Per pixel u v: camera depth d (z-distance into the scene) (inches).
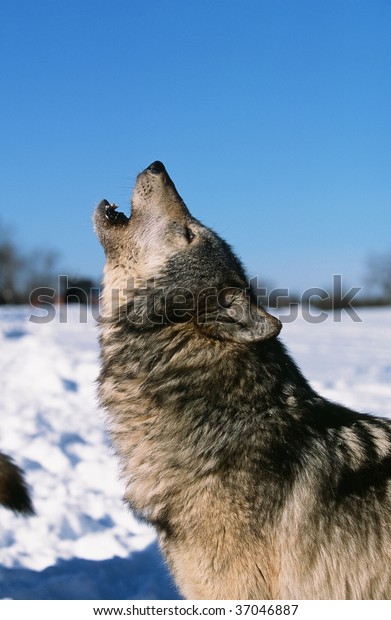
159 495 157.6
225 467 151.8
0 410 434.3
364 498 152.8
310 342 837.2
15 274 1792.6
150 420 162.9
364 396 470.0
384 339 888.3
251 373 160.6
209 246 176.4
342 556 150.2
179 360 163.6
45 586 214.5
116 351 173.0
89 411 445.7
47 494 297.3
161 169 185.3
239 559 150.0
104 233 187.6
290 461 152.8
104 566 234.7
